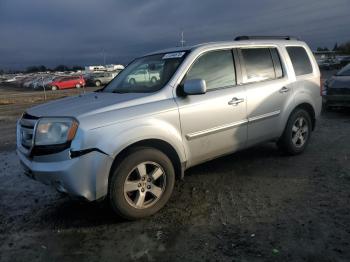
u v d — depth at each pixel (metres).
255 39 5.69
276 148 6.62
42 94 33.62
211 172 5.53
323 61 53.41
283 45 5.89
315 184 4.80
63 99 4.79
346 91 9.98
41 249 3.55
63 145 3.65
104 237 3.72
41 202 4.79
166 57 4.92
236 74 5.05
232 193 4.68
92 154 3.65
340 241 3.36
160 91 4.30
